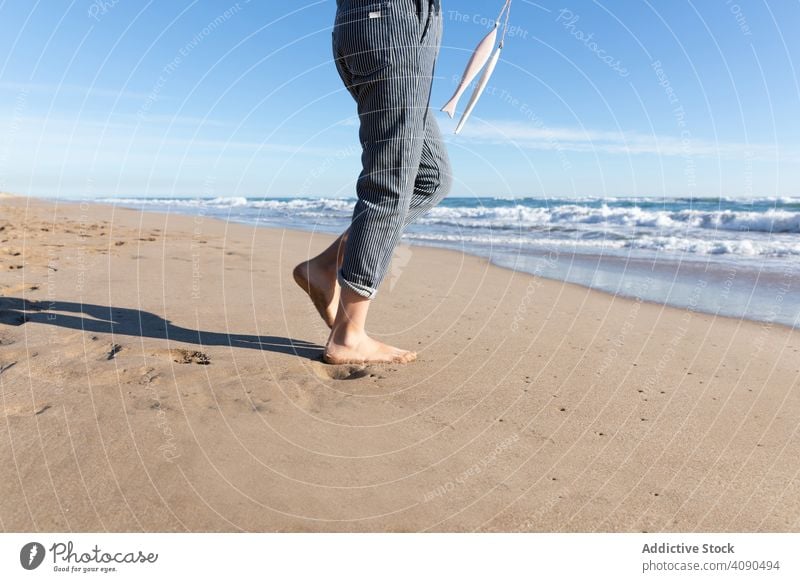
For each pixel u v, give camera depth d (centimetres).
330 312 257
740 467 157
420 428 179
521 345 273
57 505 132
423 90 219
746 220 845
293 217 1253
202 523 128
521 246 705
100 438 160
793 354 265
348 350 235
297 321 298
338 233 843
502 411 193
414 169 224
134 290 355
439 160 241
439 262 566
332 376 230
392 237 228
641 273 502
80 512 129
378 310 342
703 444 171
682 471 155
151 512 131
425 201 244
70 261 454
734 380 228
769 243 655
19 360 217
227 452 157
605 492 145
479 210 1219
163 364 220
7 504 131
